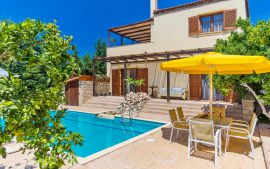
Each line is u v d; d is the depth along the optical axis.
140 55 15.82
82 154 7.45
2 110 1.92
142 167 5.07
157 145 6.72
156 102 14.60
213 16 15.27
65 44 2.55
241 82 7.25
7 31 2.12
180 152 6.09
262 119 10.26
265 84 6.58
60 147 2.43
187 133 8.25
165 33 17.08
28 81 2.36
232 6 14.30
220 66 6.46
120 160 5.49
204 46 15.30
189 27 15.85
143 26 19.41
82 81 17.92
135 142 7.05
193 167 5.06
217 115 7.51
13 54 2.20
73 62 2.59
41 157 2.35
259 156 5.71
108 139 9.34
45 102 2.36
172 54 14.31
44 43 2.41
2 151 2.17
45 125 2.45
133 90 18.62
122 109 14.20
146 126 11.33
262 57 4.85
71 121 12.95
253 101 10.39
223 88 8.14
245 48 7.29
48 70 2.36
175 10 16.64
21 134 2.19
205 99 15.29
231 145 6.65
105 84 20.30
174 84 16.45
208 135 5.38
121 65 19.70
